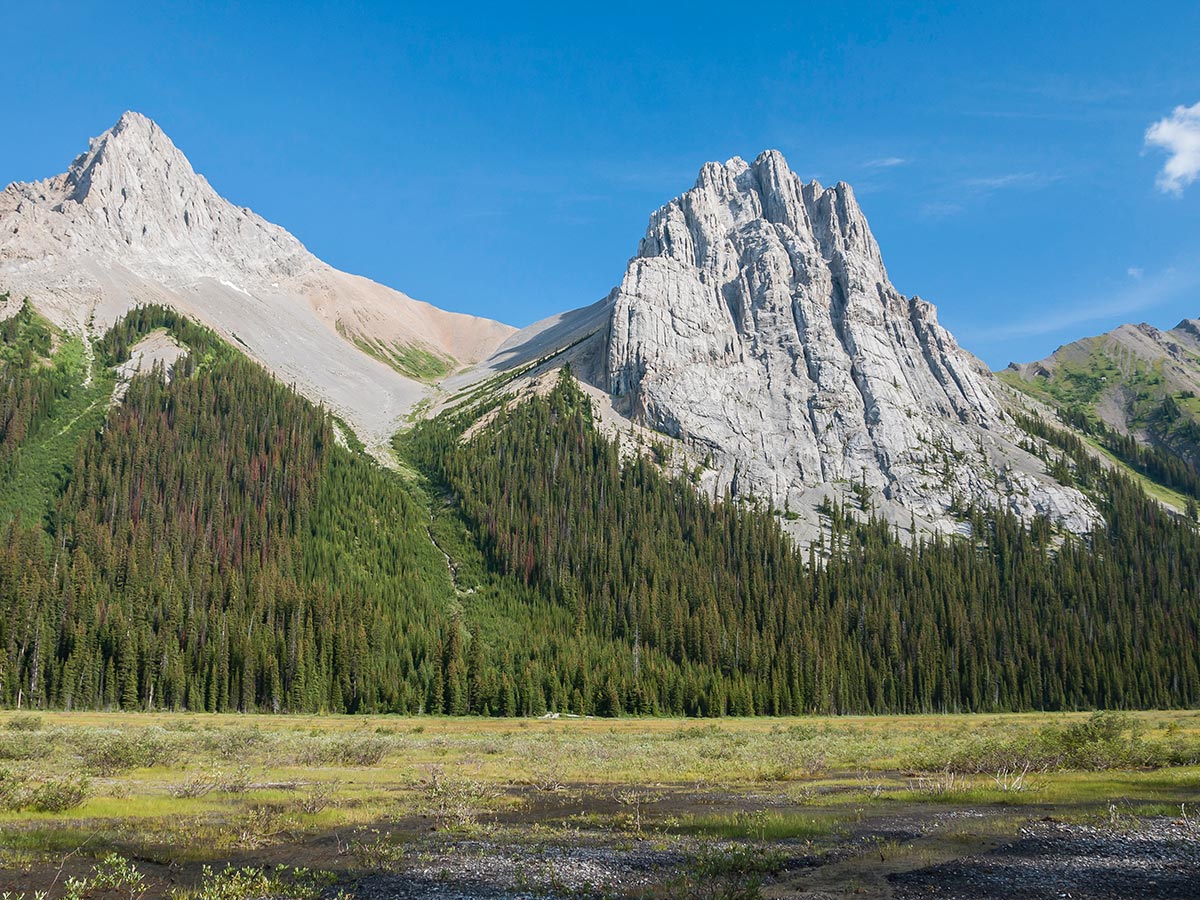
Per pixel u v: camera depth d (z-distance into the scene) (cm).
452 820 3919
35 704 12494
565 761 6450
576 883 2820
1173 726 8275
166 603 14262
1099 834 3334
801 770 5775
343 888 2789
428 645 15012
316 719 12006
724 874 2884
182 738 7275
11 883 2725
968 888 2653
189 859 3139
